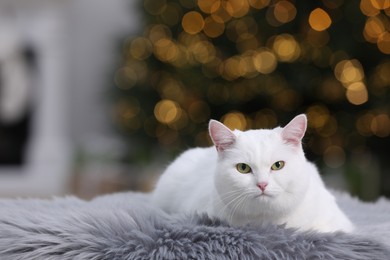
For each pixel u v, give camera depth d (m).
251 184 1.45
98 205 1.81
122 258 1.37
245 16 3.65
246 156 1.47
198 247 1.37
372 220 1.87
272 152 1.46
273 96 3.71
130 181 4.39
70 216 1.54
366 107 3.66
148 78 3.97
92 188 4.42
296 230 1.46
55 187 4.87
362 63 3.62
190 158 1.91
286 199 1.46
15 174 4.84
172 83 3.88
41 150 4.84
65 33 5.21
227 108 3.79
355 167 3.89
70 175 4.66
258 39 3.64
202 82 3.79
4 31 4.71
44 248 1.42
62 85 4.96
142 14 4.05
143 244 1.39
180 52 3.85
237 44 3.72
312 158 3.73
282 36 3.59
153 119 4.00
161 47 3.89
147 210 1.62
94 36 5.69
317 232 1.45
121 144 4.71
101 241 1.41
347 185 3.89
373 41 3.53
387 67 3.59
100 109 5.64
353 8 3.50
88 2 5.68
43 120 4.85
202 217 1.51
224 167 1.49
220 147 1.52
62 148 4.91
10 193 4.84
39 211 1.67
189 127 3.86
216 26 3.73
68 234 1.45
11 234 1.48
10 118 4.78
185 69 3.82
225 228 1.44
